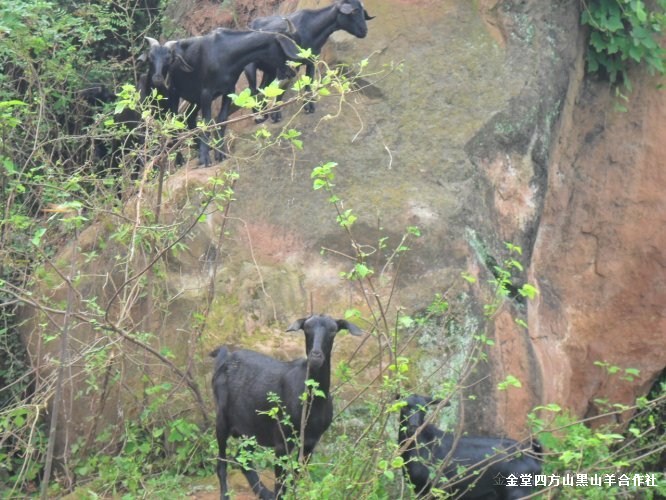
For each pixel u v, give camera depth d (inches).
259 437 449.4
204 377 523.2
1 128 515.2
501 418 520.7
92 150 548.4
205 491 483.8
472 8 624.7
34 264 519.5
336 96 598.5
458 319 523.8
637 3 628.1
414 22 622.8
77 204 408.5
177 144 493.4
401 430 433.7
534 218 596.7
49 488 502.3
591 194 653.9
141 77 613.9
